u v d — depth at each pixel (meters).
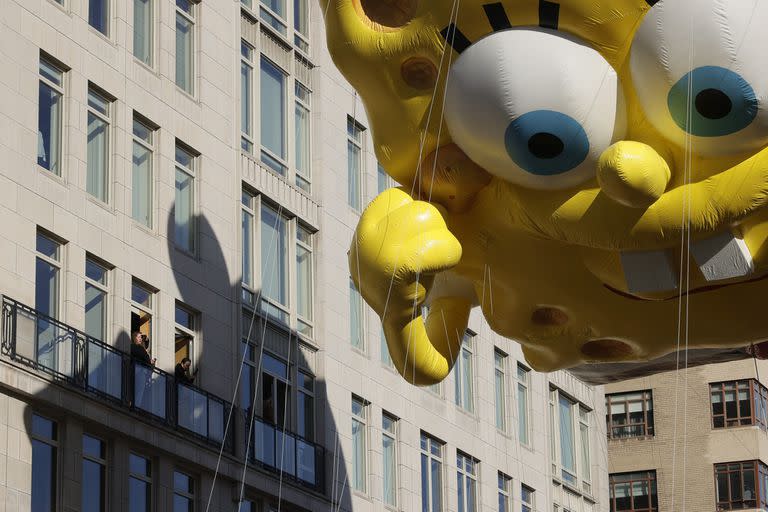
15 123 37.50
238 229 44.41
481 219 23.97
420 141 23.58
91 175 39.91
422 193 24.17
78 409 37.44
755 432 80.06
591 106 22.14
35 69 38.38
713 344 24.48
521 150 22.39
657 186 21.89
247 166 45.28
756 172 22.12
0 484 35.19
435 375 24.44
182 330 41.94
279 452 44.25
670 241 22.50
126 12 41.72
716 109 21.84
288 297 46.22
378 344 49.75
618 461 81.62
